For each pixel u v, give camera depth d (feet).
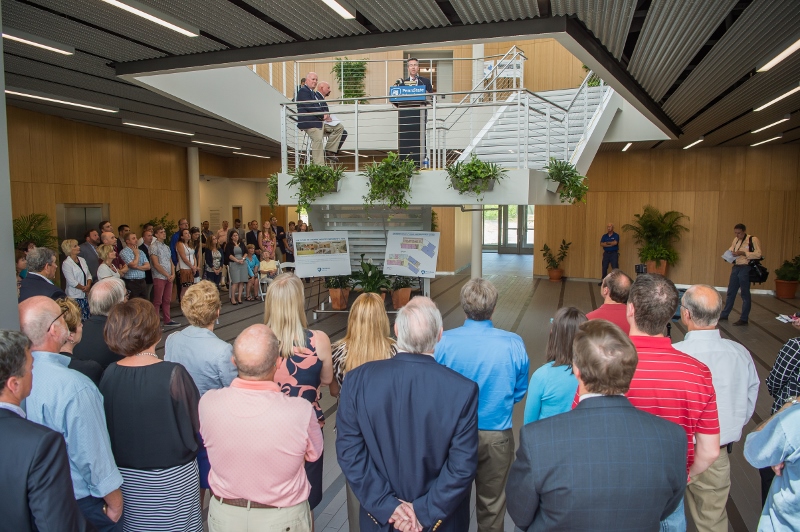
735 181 52.39
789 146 50.67
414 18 19.57
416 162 34.24
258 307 42.60
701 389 8.34
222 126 44.06
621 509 6.26
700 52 23.91
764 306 44.50
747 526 13.43
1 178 10.98
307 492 8.66
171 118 41.24
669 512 6.72
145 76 28.60
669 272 54.80
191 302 11.29
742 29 19.89
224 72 36.60
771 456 7.23
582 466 6.28
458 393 7.98
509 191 28.66
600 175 56.13
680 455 6.50
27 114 39.32
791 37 19.86
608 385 6.61
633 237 55.72
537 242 59.36
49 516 6.31
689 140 47.09
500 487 10.91
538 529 6.63
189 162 58.95
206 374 11.06
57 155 42.27
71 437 8.10
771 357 29.01
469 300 10.96
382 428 8.04
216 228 67.46
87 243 31.04
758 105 32.24
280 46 22.99
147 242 34.71
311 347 11.11
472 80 51.88
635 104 30.12
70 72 28.32
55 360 8.55
